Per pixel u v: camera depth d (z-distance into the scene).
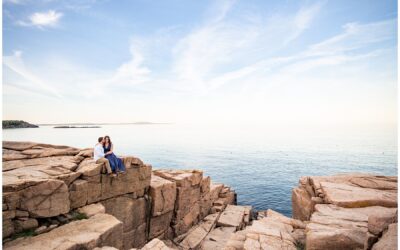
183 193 16.27
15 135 172.25
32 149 11.91
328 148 159.38
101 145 10.87
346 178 14.28
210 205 22.09
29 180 7.66
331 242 6.82
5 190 7.07
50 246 6.77
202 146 172.75
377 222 6.06
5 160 10.03
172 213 15.62
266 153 134.38
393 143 190.25
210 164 95.75
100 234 7.68
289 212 39.97
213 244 15.30
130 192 11.96
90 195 9.77
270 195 50.59
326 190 11.79
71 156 11.94
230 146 175.88
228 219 20.02
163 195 14.02
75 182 9.26
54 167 9.84
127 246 11.81
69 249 6.77
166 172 18.31
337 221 8.55
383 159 106.31
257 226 9.60
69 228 7.99
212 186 24.77
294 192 16.11
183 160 105.56
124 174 11.51
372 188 12.71
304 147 168.75
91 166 10.06
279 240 8.41
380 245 5.30
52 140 158.38
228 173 77.12
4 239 6.91
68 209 8.62
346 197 10.86
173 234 15.52
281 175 73.56
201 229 17.48
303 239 8.58
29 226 7.50
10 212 7.11
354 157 114.56
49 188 8.05
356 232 7.17
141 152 131.25
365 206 10.38
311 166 90.69
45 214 7.91
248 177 70.62
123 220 11.55
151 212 13.40
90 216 9.01
